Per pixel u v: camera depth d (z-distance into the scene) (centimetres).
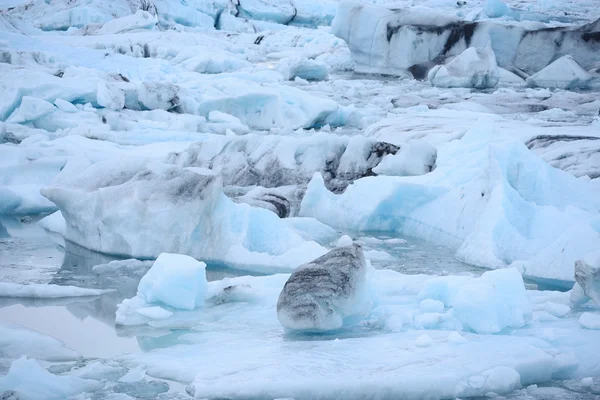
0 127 2870
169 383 885
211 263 1555
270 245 1581
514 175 1786
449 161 2030
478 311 1054
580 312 1157
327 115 3734
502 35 5822
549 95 4712
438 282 1186
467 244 1620
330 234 1823
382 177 1964
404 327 1087
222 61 6044
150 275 1226
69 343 1046
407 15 6141
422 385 844
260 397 831
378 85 5581
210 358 941
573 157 2267
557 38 5700
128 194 1596
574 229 1461
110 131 3122
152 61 5541
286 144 2272
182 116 3506
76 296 1299
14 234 1795
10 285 1293
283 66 5938
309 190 2023
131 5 9219
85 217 1647
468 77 5434
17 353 988
